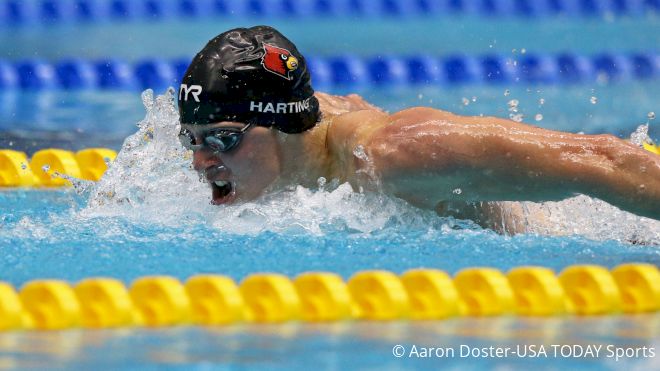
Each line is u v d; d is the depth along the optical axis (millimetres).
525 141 9688
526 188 9836
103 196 11867
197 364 6340
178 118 11711
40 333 7102
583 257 9562
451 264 9125
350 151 10508
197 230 10625
